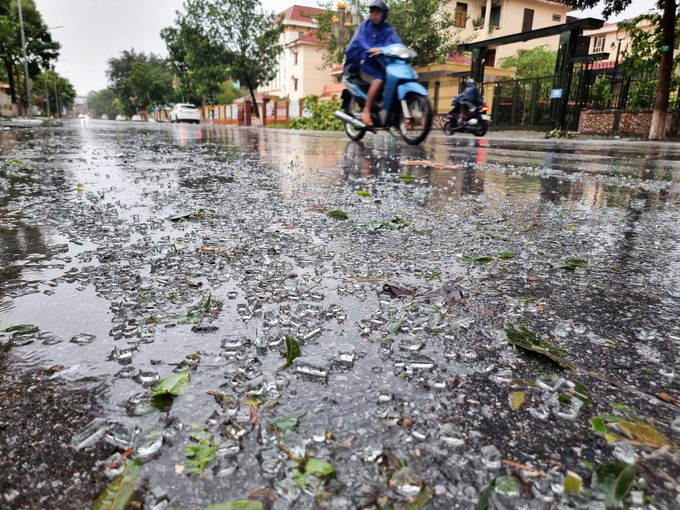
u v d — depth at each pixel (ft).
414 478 2.16
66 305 4.09
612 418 2.65
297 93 139.74
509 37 51.37
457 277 5.02
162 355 3.25
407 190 10.73
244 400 2.74
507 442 2.44
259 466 2.23
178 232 6.68
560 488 2.12
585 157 20.98
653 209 8.90
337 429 2.50
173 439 2.41
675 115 43.01
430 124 24.50
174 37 152.76
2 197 9.15
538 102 55.01
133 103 268.00
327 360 3.20
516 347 3.47
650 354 3.42
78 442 2.39
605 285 4.83
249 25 103.81
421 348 3.43
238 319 3.84
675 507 2.04
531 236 6.80
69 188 10.31
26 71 112.78
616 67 47.57
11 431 2.49
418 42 74.43
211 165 15.57
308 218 7.69
